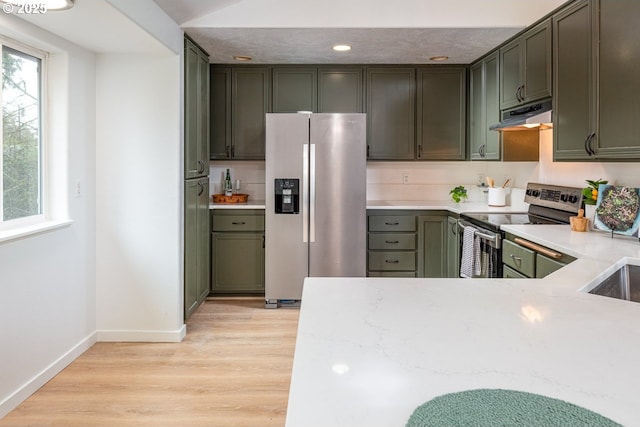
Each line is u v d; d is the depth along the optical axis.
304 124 4.21
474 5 3.39
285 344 3.40
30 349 2.61
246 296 4.64
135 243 3.43
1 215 2.50
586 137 2.56
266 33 3.54
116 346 3.35
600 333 1.10
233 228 4.46
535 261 2.64
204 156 4.09
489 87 4.11
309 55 4.26
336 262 4.28
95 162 3.38
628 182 2.81
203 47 3.95
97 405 2.50
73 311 3.09
